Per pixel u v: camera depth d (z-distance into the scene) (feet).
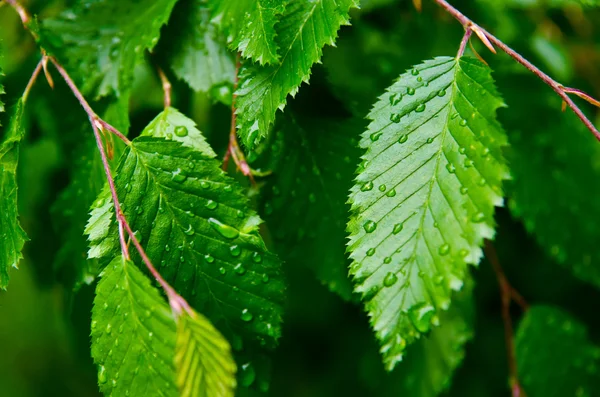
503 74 1.88
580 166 1.87
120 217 1.55
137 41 1.67
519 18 1.92
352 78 1.86
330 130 1.70
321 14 1.59
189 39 1.69
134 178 1.58
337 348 2.21
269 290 1.59
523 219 1.85
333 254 1.69
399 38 1.90
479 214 1.57
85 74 1.69
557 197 1.86
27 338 3.26
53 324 3.25
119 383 1.54
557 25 2.03
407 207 1.57
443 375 1.81
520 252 2.01
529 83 1.89
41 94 1.74
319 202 1.69
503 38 1.90
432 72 1.60
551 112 1.88
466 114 1.58
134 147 1.58
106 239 1.57
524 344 1.84
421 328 1.56
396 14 1.91
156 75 1.74
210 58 1.69
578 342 1.85
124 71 1.68
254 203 1.68
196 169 1.58
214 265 1.58
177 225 1.58
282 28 1.60
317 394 2.20
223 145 1.74
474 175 1.57
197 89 1.69
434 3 1.90
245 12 1.60
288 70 1.58
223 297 1.58
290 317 2.15
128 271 1.54
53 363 3.25
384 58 1.88
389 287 1.57
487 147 1.58
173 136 1.62
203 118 1.81
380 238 1.57
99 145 1.59
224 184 1.58
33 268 1.90
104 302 1.55
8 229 1.60
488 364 2.00
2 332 3.24
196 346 1.51
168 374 1.53
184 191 1.58
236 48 1.60
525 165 1.86
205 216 1.58
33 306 3.25
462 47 1.60
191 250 1.58
